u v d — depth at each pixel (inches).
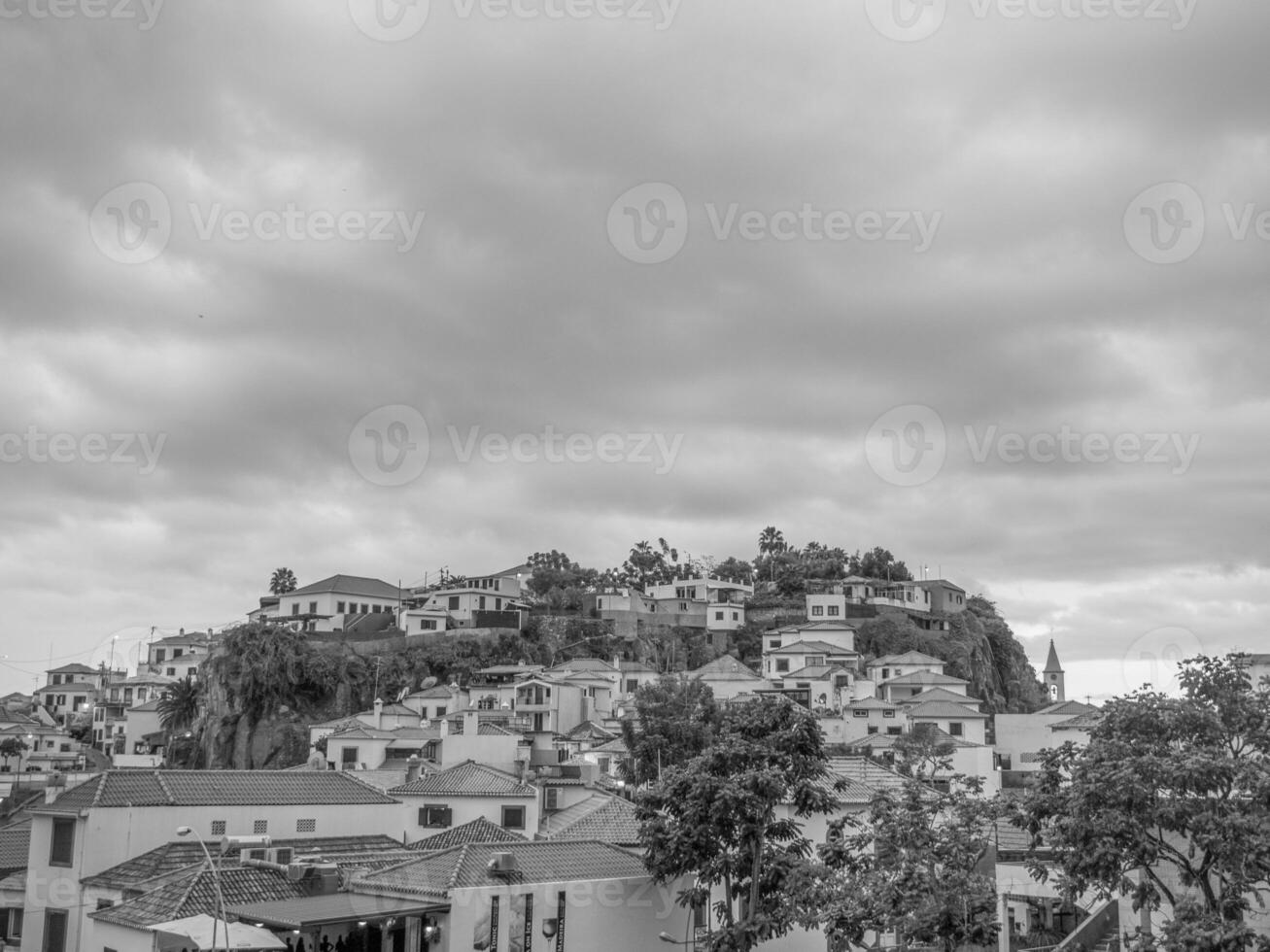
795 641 5757.9
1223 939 1149.1
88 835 1841.8
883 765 2556.6
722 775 1664.6
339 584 6471.5
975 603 7032.5
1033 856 1660.9
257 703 5036.9
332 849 2005.4
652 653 5994.1
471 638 5713.6
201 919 1451.8
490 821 2165.4
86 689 6491.1
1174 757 1289.4
